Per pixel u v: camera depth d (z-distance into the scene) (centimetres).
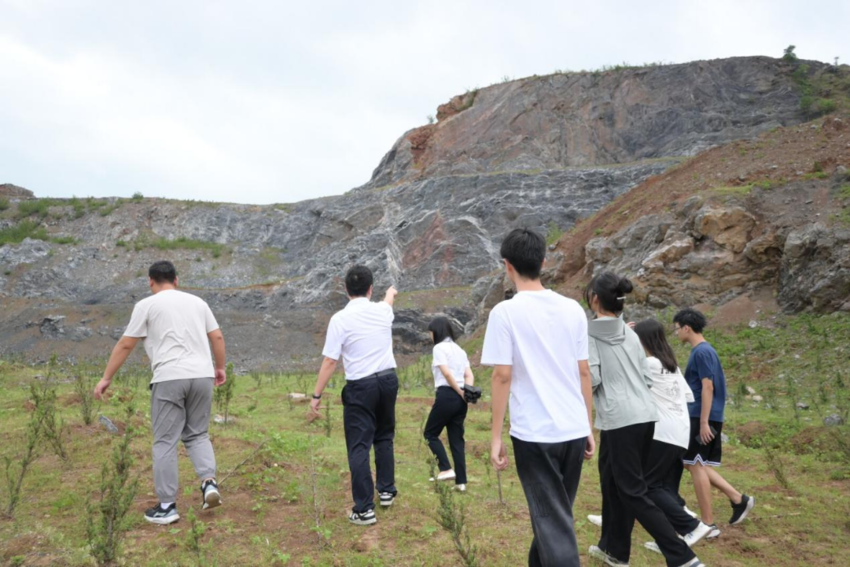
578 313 316
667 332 1427
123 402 881
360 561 376
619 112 5106
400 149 6066
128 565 359
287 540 412
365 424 464
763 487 620
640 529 489
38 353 3303
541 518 288
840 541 460
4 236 5209
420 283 3909
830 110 4578
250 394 1377
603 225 2012
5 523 413
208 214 5394
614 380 394
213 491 442
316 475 564
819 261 1323
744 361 1234
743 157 1853
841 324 1217
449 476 570
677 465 447
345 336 467
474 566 321
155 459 436
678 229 1617
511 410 305
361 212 4706
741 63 5212
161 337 450
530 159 4975
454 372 563
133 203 5581
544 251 318
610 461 393
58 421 691
